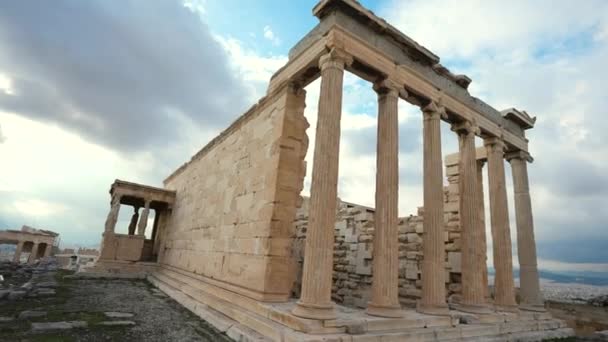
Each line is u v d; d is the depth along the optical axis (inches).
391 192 482.3
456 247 724.0
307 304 386.3
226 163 773.3
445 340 441.1
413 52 565.3
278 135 556.7
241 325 440.5
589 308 895.7
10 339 353.4
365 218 799.7
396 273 463.2
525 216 756.0
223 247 677.3
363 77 526.0
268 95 624.1
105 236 1149.7
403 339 400.2
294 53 570.6
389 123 506.3
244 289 543.5
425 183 564.4
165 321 489.1
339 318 404.2
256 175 605.3
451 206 762.2
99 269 1089.4
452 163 789.9
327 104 443.8
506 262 653.9
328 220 413.4
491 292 797.2
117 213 1190.9
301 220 919.7
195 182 1019.9
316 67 520.7
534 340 557.6
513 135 763.4
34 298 608.7
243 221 613.0
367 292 752.3
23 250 2133.4
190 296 678.5
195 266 829.2
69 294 679.7
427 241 535.5
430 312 492.7
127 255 1171.3
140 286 903.7
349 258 826.2
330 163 426.9
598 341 590.2
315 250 402.6
